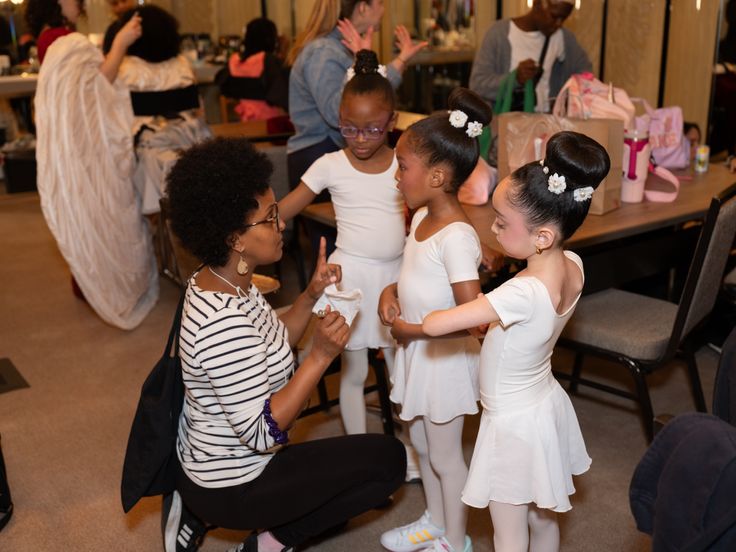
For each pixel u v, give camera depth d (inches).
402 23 276.5
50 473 104.0
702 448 45.1
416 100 279.7
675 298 140.5
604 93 117.6
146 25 164.9
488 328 67.1
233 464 70.2
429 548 81.3
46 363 139.0
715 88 215.8
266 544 76.1
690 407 116.6
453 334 69.1
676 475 45.7
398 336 72.4
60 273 190.2
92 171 144.7
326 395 111.3
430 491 83.4
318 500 72.3
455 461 78.1
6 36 267.7
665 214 106.7
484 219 103.4
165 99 166.9
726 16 209.3
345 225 90.0
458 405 74.7
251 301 70.4
